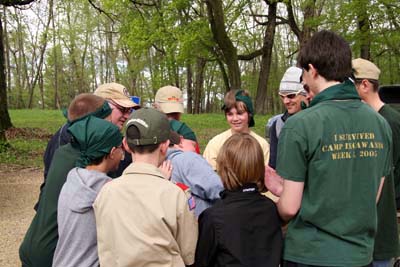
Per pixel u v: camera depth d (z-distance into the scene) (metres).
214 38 21.19
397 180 3.01
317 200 2.10
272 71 47.72
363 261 2.10
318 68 2.21
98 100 2.75
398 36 17.36
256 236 2.26
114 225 2.07
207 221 2.28
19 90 50.78
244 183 2.31
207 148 3.75
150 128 2.21
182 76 46.44
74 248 2.20
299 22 33.12
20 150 12.34
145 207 2.07
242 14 24.42
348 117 2.13
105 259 2.09
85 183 2.26
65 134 2.95
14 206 7.03
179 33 20.41
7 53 48.81
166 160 2.70
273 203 2.33
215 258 2.29
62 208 2.25
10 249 5.07
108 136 2.38
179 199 2.15
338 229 2.09
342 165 2.09
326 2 23.36
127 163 3.12
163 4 20.55
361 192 2.12
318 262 2.09
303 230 2.16
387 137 2.26
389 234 2.61
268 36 25.55
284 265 2.26
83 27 42.75
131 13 20.58
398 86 4.30
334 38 2.23
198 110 38.78
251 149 2.30
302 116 2.14
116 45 44.88
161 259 2.04
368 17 17.14
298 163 2.11
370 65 3.02
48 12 34.03
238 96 3.53
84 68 51.22
